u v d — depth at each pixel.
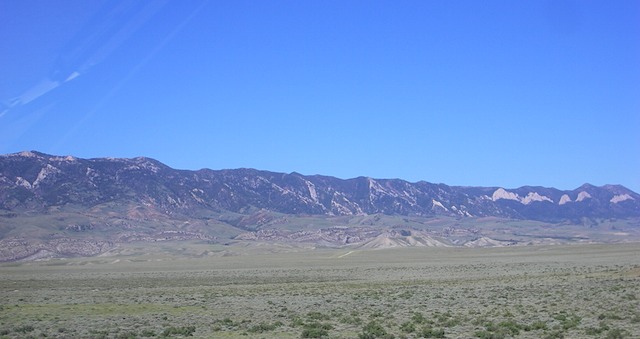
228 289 72.88
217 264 186.50
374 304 49.16
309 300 54.25
